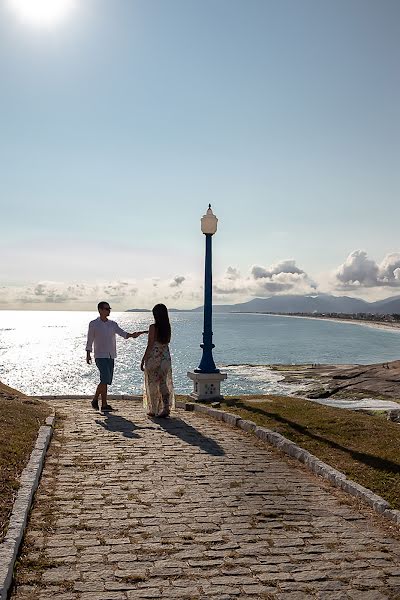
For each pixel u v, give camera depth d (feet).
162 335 38.88
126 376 168.45
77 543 17.19
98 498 21.31
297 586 14.90
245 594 14.42
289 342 345.72
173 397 39.22
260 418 37.58
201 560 16.30
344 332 488.02
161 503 21.04
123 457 27.35
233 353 260.62
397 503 21.67
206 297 48.67
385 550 17.43
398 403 78.64
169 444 30.48
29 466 23.44
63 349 311.47
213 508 20.74
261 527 19.06
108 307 41.16
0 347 322.55
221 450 29.55
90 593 14.23
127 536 17.83
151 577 15.19
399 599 14.35
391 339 385.50
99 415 39.19
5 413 34.04
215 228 48.29
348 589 14.83
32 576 15.02
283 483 24.27
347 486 23.39
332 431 34.17
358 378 109.09
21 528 17.22
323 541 18.03
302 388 119.03
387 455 28.48
